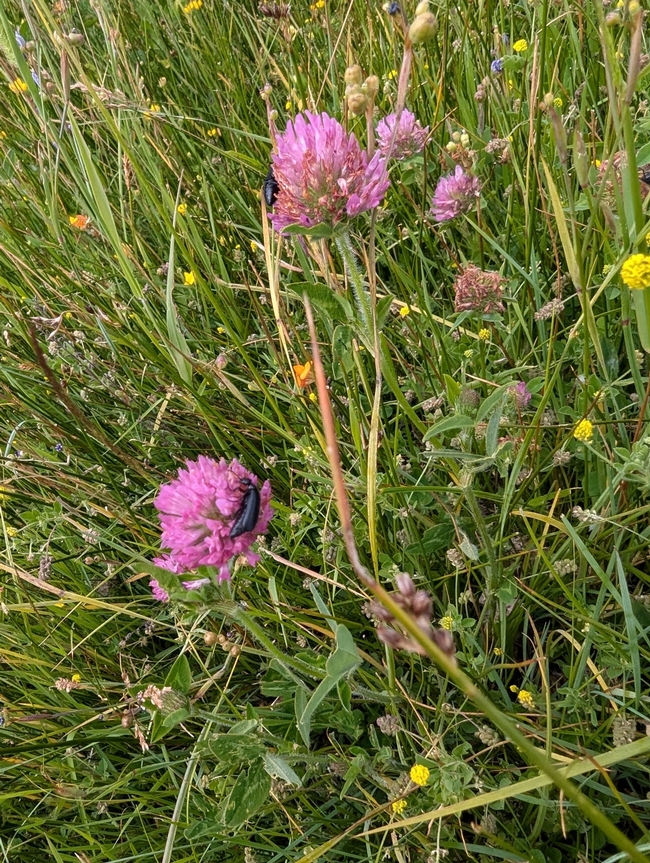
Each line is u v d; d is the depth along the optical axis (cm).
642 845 15
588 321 18
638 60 14
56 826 24
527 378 25
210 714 18
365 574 9
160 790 24
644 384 24
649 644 21
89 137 40
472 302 23
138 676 26
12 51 27
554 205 17
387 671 22
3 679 26
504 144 28
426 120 34
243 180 38
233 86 40
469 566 22
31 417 31
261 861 22
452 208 26
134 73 38
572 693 19
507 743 20
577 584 22
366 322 18
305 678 23
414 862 20
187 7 43
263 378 31
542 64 24
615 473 21
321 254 23
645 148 21
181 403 30
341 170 16
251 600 25
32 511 28
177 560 16
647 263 15
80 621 27
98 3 34
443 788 18
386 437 26
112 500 28
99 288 33
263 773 17
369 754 23
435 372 25
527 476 23
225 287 32
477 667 21
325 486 25
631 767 19
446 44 30
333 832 21
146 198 34
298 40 41
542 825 19
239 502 16
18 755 24
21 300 34
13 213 37
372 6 37
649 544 20
